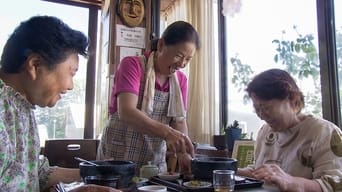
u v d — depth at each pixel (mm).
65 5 3490
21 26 817
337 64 1986
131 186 1045
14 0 3254
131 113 1356
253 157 1760
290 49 2324
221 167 1101
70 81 877
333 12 2008
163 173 1208
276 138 1395
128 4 2547
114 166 1019
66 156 2348
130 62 1486
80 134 3486
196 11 3066
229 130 2465
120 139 1531
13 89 829
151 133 1336
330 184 1058
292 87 1251
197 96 2988
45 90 840
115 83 1500
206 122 2947
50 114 3363
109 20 2555
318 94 2100
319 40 2037
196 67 3006
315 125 1231
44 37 792
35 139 936
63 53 824
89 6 3572
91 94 3512
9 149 767
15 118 833
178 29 1416
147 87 1489
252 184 1043
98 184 994
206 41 3000
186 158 1278
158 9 2645
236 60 2895
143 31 2588
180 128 1617
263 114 1269
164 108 1578
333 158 1131
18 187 814
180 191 976
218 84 3033
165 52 1458
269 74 1258
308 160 1206
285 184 1011
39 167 1126
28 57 793
